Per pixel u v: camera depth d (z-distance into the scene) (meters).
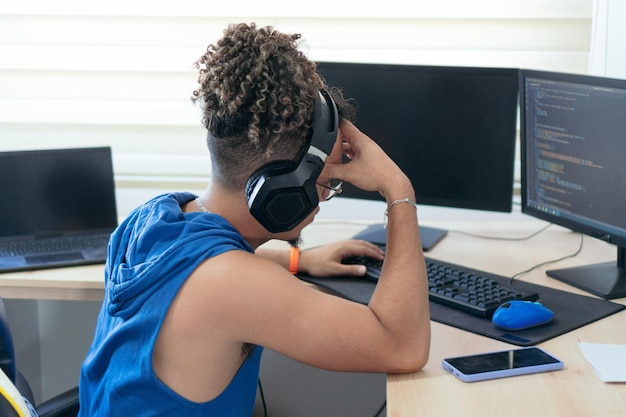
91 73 2.40
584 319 1.54
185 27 2.35
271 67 1.19
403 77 1.99
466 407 1.21
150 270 1.18
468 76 1.93
